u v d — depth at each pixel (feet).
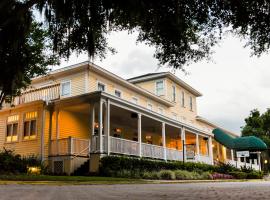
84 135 74.02
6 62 31.76
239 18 23.97
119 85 84.02
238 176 85.76
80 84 73.41
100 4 26.61
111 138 59.16
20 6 27.07
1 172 46.39
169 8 24.85
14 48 30.30
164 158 76.18
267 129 185.37
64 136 68.23
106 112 58.85
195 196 17.93
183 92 118.11
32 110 68.13
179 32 26.43
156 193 20.59
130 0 24.53
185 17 25.31
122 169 56.03
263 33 24.86
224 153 137.39
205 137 101.96
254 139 116.57
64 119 69.31
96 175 54.19
